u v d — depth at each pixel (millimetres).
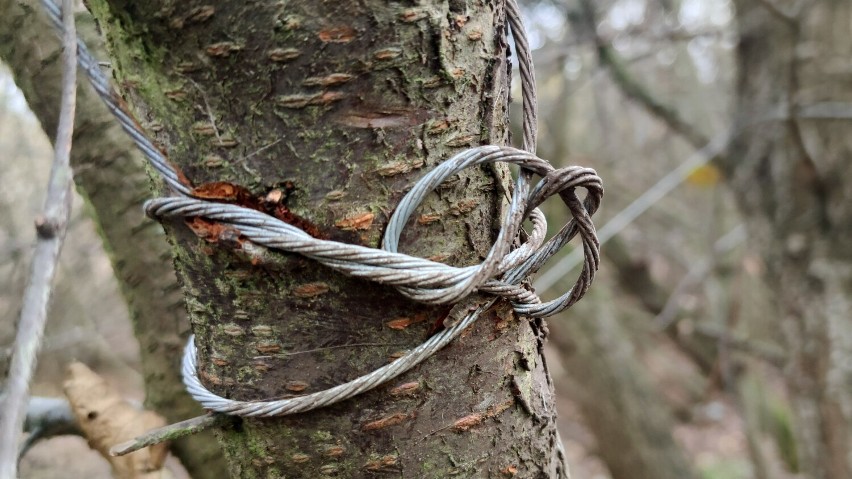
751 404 1734
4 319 1187
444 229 374
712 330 1653
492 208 381
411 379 377
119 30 359
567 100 1509
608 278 2248
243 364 378
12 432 300
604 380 1470
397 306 371
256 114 357
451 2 361
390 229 364
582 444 2295
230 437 391
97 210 510
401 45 356
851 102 889
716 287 1944
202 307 380
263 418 380
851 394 947
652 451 1437
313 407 372
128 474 473
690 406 2410
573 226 387
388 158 363
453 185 372
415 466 384
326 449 380
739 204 1130
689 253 2514
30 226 1382
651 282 2227
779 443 1765
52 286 313
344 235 364
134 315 519
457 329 375
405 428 380
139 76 363
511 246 386
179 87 358
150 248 508
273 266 363
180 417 513
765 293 1527
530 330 403
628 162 2451
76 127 497
